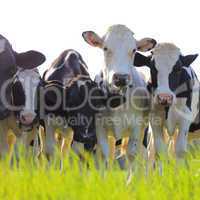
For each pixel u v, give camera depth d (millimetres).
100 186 7117
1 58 14484
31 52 15172
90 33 14414
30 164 8516
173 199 7199
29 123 14398
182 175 7957
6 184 7539
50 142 15109
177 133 15305
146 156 15242
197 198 7137
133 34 14398
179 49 14578
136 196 7082
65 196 6957
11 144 15664
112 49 14008
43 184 7418
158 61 14289
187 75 14750
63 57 16188
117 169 8281
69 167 7996
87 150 14312
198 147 9539
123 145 15656
